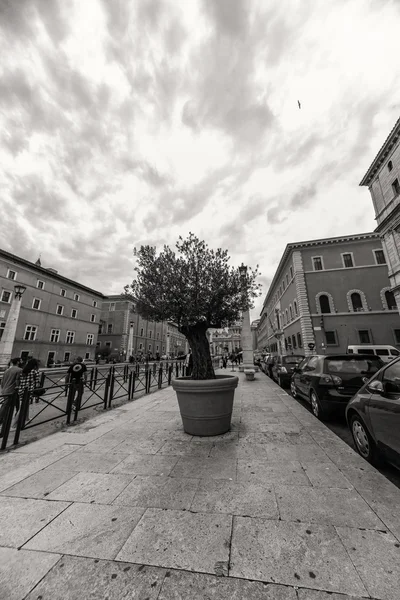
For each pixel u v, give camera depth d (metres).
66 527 2.35
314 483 3.04
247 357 16.56
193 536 2.19
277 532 2.22
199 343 5.64
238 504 2.65
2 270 30.70
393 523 2.31
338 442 4.38
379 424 3.41
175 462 3.70
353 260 27.89
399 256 20.58
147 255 5.66
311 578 1.76
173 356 72.25
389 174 21.69
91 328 44.12
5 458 3.99
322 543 2.08
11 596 1.68
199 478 3.22
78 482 3.18
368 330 25.73
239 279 5.68
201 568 1.87
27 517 2.50
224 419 4.89
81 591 1.71
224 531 2.25
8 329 17.52
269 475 3.25
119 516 2.49
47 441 4.73
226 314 5.63
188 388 4.76
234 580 1.76
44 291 35.62
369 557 1.93
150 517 2.46
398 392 3.26
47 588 1.73
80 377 7.05
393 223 20.80
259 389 10.72
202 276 5.32
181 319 5.46
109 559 1.97
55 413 7.34
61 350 37.47
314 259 29.23
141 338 56.62
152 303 5.52
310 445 4.25
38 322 34.28
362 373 5.88
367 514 2.45
